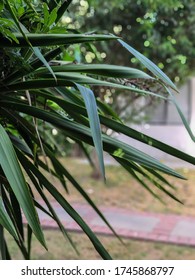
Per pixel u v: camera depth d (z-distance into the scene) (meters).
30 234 1.65
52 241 3.77
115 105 4.57
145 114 5.80
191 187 5.95
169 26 3.29
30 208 1.00
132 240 3.95
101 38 1.11
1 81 1.25
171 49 3.30
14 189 1.00
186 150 7.43
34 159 1.37
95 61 3.66
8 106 1.28
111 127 1.23
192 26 3.29
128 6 3.65
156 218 4.67
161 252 3.69
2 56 1.21
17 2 1.24
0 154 1.03
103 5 3.79
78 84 1.15
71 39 1.11
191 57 3.45
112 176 6.29
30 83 1.24
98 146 1.02
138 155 1.21
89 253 3.57
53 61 1.42
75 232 3.98
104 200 5.24
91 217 4.58
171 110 7.53
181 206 5.15
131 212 4.85
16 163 1.05
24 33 1.08
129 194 5.53
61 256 3.48
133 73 1.20
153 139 1.21
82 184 5.80
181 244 3.87
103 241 3.88
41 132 1.81
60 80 1.21
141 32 3.60
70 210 1.24
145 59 1.21
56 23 1.33
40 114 1.26
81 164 6.85
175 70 3.77
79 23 3.96
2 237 1.52
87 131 1.23
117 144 1.23
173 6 2.87
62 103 1.29
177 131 7.45
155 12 3.16
